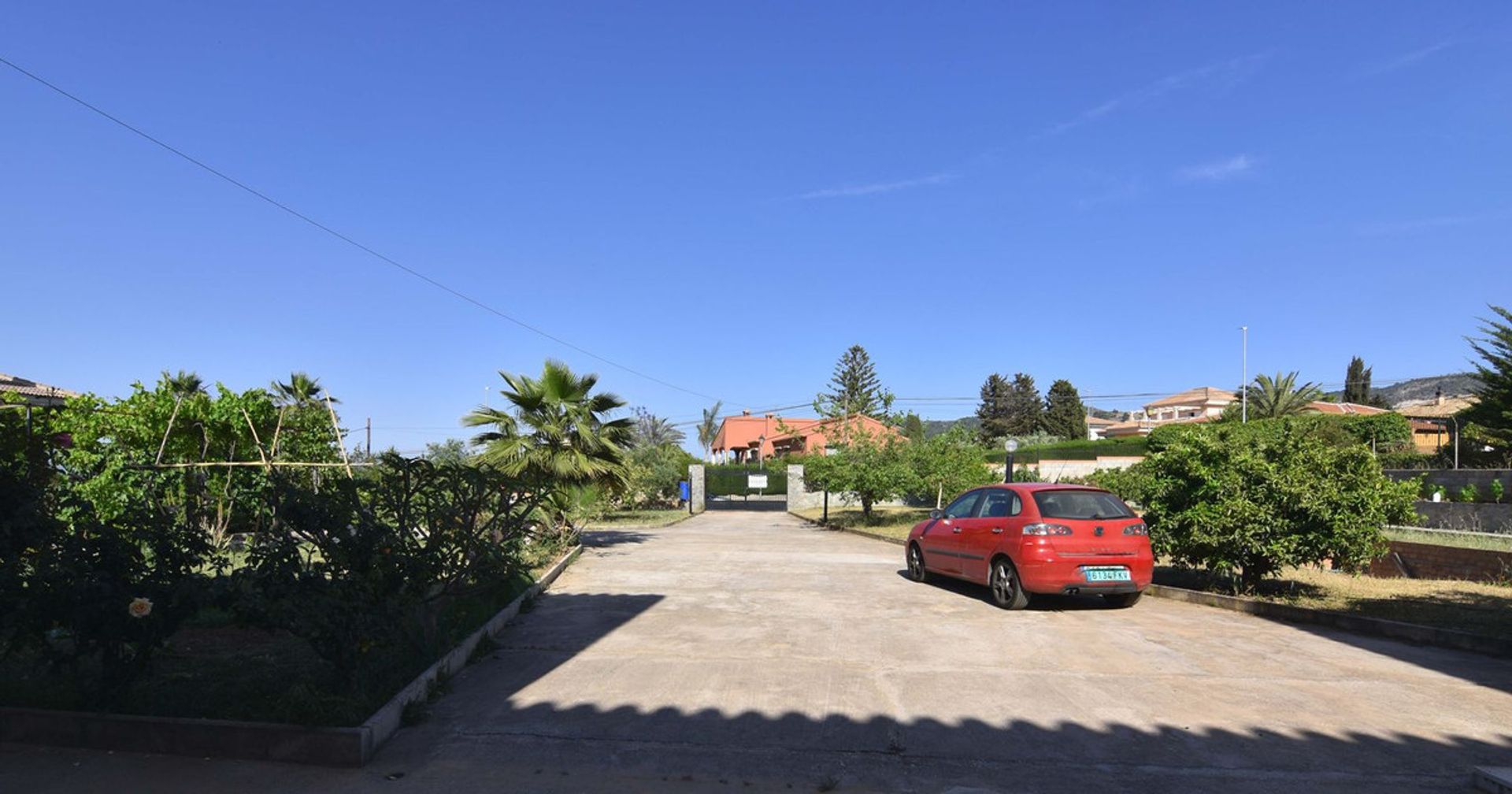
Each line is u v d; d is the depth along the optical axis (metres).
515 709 6.03
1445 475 24.98
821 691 6.49
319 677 6.17
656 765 5.00
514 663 7.32
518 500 7.66
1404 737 5.50
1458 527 19.06
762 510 41.31
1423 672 7.13
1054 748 5.30
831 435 30.16
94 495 12.01
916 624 9.10
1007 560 10.02
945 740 5.43
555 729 5.62
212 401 14.34
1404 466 34.09
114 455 12.48
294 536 5.76
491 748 5.27
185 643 7.43
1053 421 79.06
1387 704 6.20
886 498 25.16
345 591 5.52
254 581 5.38
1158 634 8.62
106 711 5.36
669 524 27.80
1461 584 11.52
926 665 7.30
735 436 73.88
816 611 9.84
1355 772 4.93
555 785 4.70
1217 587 11.25
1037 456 42.19
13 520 5.54
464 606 8.67
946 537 11.59
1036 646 8.05
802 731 5.59
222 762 4.98
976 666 7.28
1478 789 4.68
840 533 24.03
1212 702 6.26
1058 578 9.58
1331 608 9.43
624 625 8.95
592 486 16.59
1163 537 10.72
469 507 7.00
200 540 5.68
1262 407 52.69
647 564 14.80
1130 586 9.82
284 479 5.86
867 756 5.16
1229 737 5.50
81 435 12.71
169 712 5.39
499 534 8.98
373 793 4.57
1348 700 6.30
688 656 7.58
